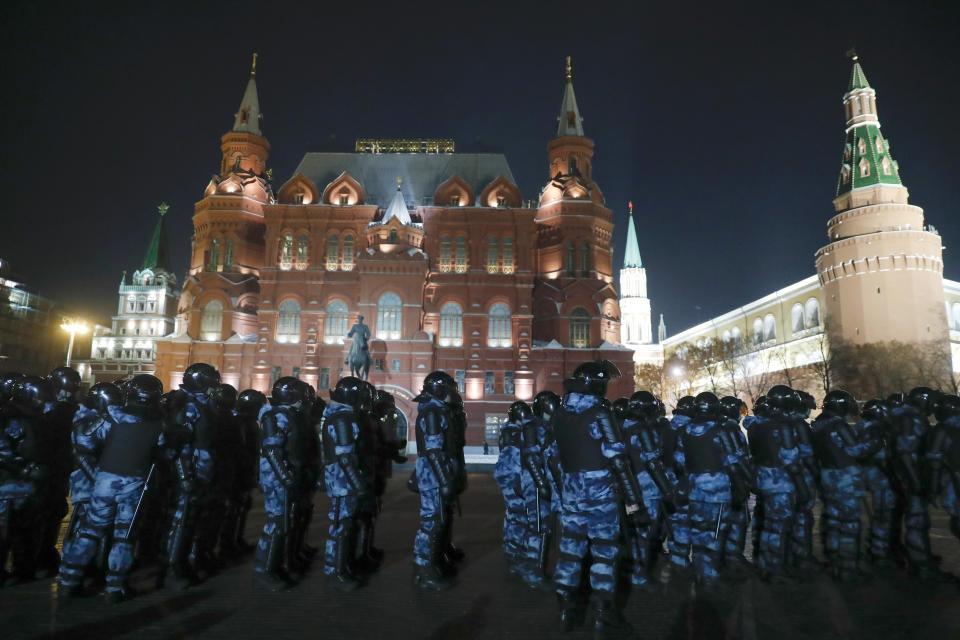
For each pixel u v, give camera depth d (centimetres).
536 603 784
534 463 830
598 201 5856
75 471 800
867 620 715
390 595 818
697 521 868
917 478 905
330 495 859
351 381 865
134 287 10600
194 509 884
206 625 689
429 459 833
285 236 5312
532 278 5234
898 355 5947
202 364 906
